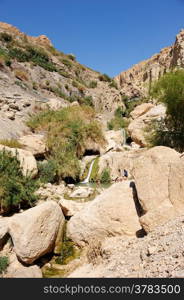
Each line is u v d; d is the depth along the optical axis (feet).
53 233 24.80
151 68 196.03
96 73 206.69
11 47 145.69
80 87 147.84
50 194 38.96
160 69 190.90
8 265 22.95
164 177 21.76
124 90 160.25
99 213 24.62
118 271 16.12
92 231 24.45
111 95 162.91
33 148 48.39
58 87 130.72
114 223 23.53
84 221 25.26
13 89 83.05
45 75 134.82
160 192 21.43
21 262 23.22
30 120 64.03
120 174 49.83
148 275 14.10
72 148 55.67
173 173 21.06
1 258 23.25
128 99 150.20
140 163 23.30
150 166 22.70
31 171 39.99
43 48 191.93
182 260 13.80
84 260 22.91
